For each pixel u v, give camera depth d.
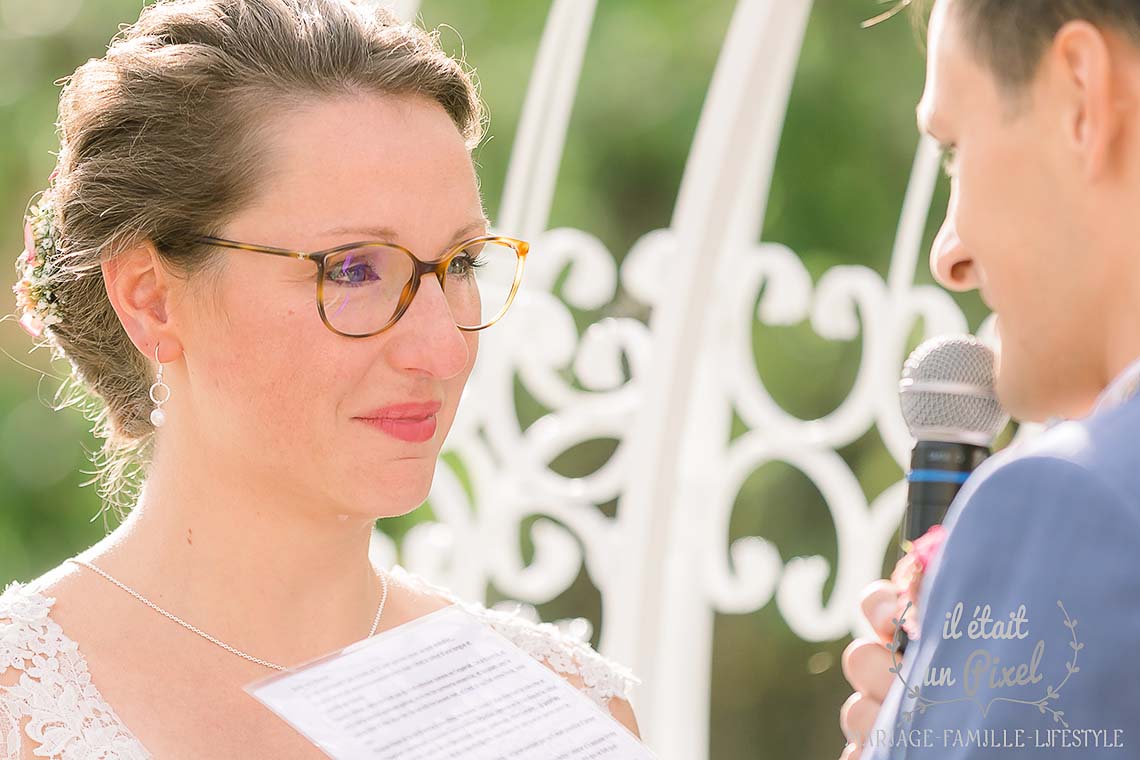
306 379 2.95
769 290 6.36
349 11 3.13
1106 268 2.13
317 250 2.93
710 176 5.65
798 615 6.39
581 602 12.74
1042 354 2.24
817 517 12.58
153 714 3.00
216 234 2.98
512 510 6.10
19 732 2.89
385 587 3.51
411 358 2.96
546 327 6.07
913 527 2.84
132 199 3.02
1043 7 2.13
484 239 3.11
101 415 3.46
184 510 3.14
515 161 6.02
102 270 3.14
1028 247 2.19
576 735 2.79
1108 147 2.10
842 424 6.33
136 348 3.23
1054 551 1.92
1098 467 1.92
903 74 11.87
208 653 3.10
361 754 2.61
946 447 2.84
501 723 2.76
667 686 6.50
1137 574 1.86
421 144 3.02
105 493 3.56
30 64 11.91
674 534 6.52
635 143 12.10
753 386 6.41
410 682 2.79
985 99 2.22
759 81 5.61
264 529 3.11
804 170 12.09
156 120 3.02
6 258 11.67
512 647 2.95
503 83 11.68
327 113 2.97
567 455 12.76
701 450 6.53
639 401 5.89
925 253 11.95
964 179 2.26
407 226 2.97
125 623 3.09
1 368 11.62
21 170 11.73
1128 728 1.86
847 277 6.32
